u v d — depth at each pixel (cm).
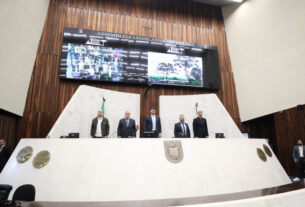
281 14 767
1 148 492
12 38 627
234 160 439
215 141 448
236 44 959
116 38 841
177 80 870
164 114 830
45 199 344
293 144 714
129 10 914
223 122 798
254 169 447
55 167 369
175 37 941
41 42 782
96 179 363
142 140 407
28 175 366
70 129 626
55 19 818
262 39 841
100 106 726
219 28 1016
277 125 778
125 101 791
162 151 404
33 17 719
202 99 846
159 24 936
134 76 827
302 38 696
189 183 385
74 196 348
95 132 552
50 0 835
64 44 782
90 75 781
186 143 426
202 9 1020
